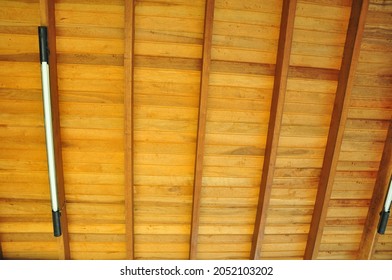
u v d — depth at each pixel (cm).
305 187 342
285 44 265
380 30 283
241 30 278
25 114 290
